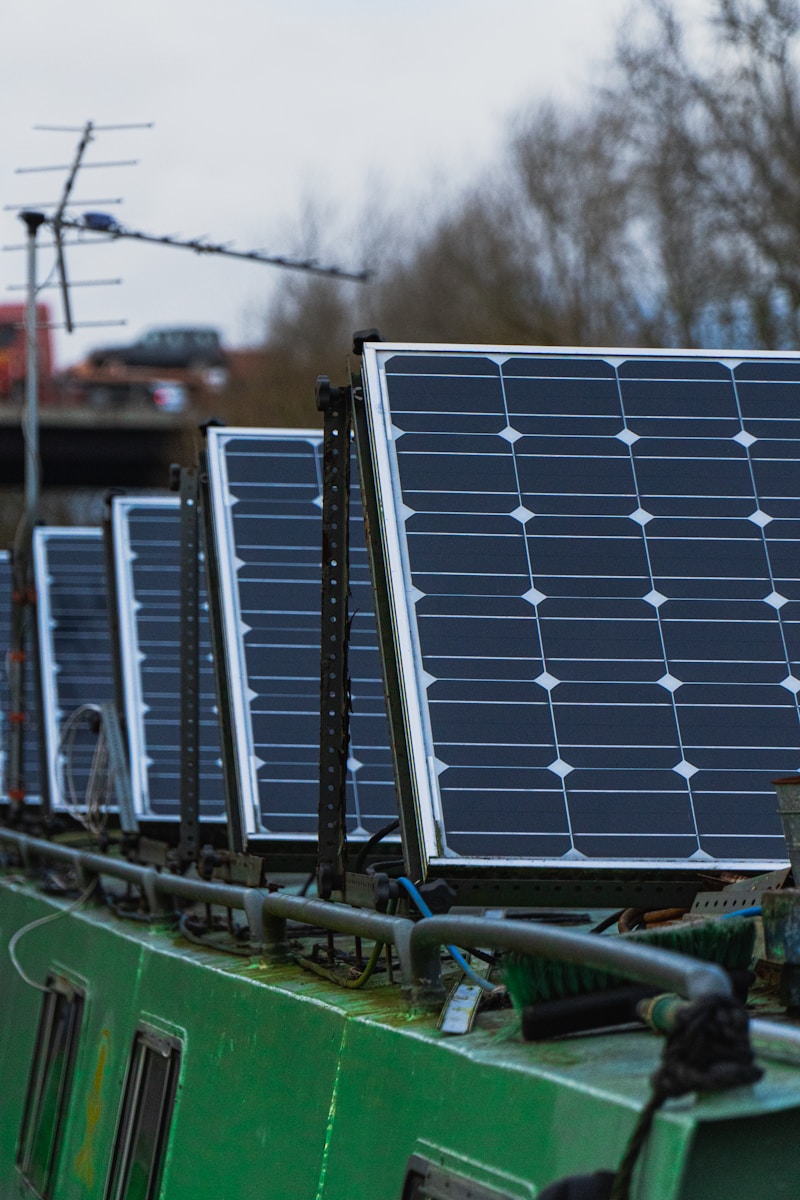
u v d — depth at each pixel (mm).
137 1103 8148
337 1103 5828
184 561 12367
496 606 7523
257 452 12523
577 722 7211
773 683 7410
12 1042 11664
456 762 7023
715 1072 3867
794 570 7824
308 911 6859
